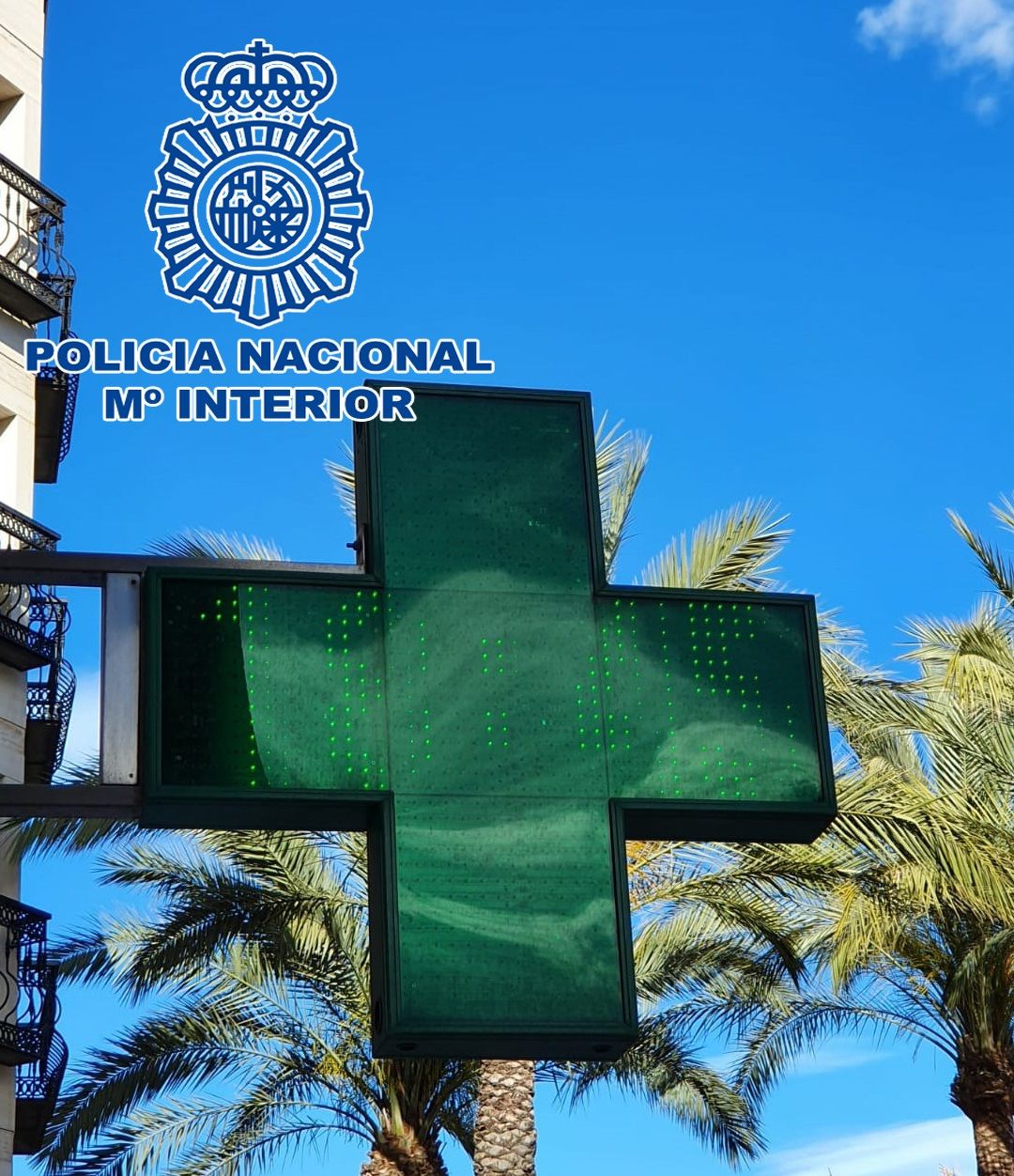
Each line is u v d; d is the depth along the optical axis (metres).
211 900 19.50
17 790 8.44
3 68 24.45
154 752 8.46
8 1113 20.41
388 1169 20.67
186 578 8.78
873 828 17.02
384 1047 8.35
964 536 18.70
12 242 23.72
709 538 19.34
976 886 16.88
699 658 9.17
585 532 9.27
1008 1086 21.47
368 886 8.73
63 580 8.85
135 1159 20.31
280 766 8.57
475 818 8.66
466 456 9.28
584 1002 8.45
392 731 8.73
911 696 18.75
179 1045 20.42
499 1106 19.59
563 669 9.01
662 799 8.87
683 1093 22.23
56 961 20.48
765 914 19.69
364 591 8.95
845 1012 22.31
